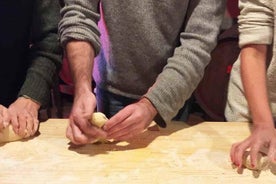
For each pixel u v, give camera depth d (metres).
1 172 0.91
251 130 1.13
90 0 1.16
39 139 1.07
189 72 1.11
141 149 1.02
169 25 1.21
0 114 1.07
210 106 1.81
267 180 0.91
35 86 1.15
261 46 1.10
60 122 1.16
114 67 1.31
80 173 0.91
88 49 1.12
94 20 1.18
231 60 1.76
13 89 1.26
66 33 1.12
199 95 1.82
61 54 1.22
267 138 0.98
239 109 1.24
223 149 1.03
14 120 1.06
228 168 0.95
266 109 1.06
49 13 1.20
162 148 1.03
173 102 1.09
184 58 1.12
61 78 1.92
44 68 1.18
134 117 1.04
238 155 0.95
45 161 0.96
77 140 1.02
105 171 0.92
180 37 1.21
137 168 0.94
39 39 1.21
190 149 1.03
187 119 1.42
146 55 1.26
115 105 1.38
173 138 1.08
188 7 1.19
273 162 0.93
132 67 1.29
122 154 1.00
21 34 1.21
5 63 1.22
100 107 1.43
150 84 1.33
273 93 1.17
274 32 1.08
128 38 1.23
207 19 1.15
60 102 2.11
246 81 1.10
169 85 1.08
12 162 0.95
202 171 0.93
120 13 1.21
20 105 1.12
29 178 0.89
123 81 1.33
